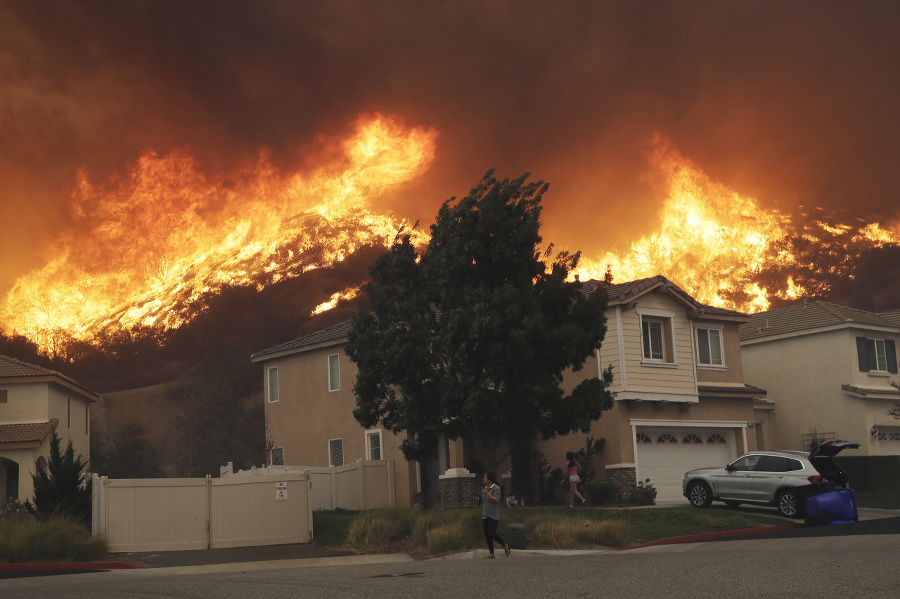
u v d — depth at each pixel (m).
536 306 22.12
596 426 29.16
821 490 22.53
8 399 33.34
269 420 36.81
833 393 38.44
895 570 11.34
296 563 17.80
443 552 18.81
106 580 14.62
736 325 33.50
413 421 22.88
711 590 10.39
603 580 11.84
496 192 23.12
